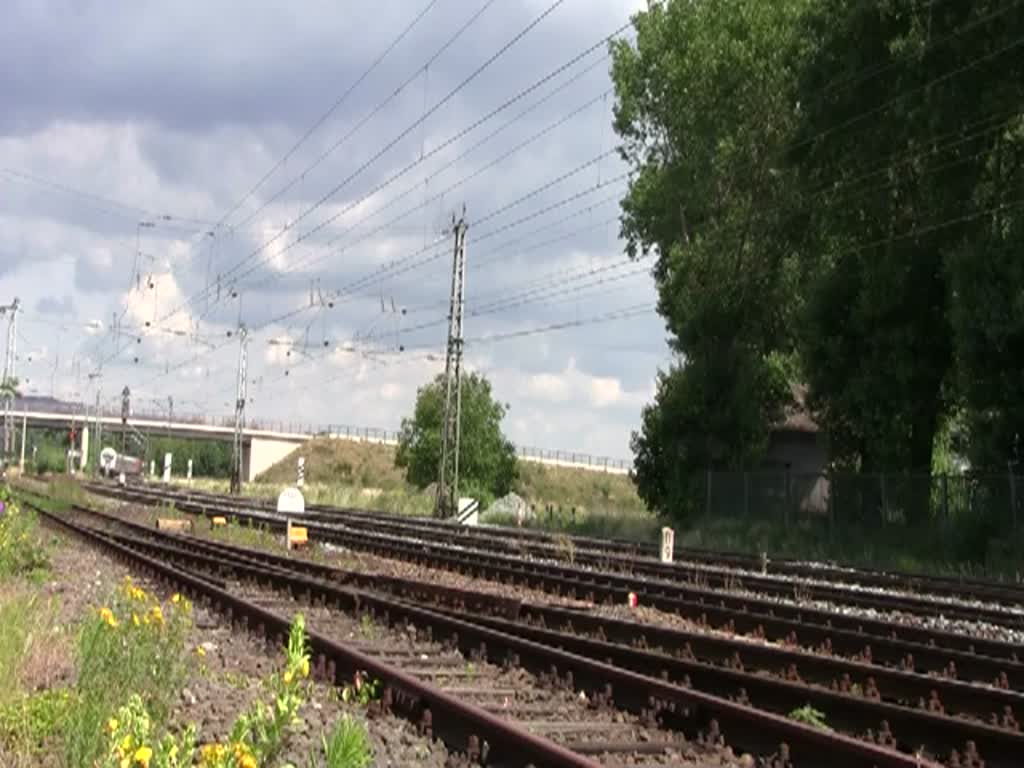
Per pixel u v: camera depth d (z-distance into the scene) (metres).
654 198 57.34
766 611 19.64
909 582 26.66
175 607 12.22
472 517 48.69
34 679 10.09
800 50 51.03
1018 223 33.59
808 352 41.78
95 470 118.31
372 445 139.25
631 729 9.71
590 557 30.39
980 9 35.16
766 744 9.12
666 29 57.66
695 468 47.06
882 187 39.78
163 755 6.09
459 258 54.22
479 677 12.15
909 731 9.58
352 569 25.55
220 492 87.06
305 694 10.54
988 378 33.88
